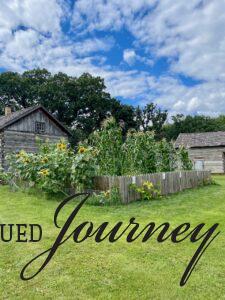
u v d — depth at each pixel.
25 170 10.84
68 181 9.73
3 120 19.42
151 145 12.98
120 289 3.75
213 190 12.38
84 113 49.56
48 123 21.38
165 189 10.93
